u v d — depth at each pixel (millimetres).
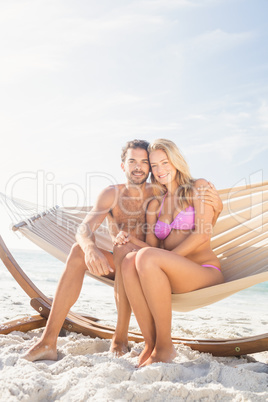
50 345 2057
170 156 2371
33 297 2941
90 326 2719
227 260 2588
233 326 4301
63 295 2102
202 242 2219
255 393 1551
